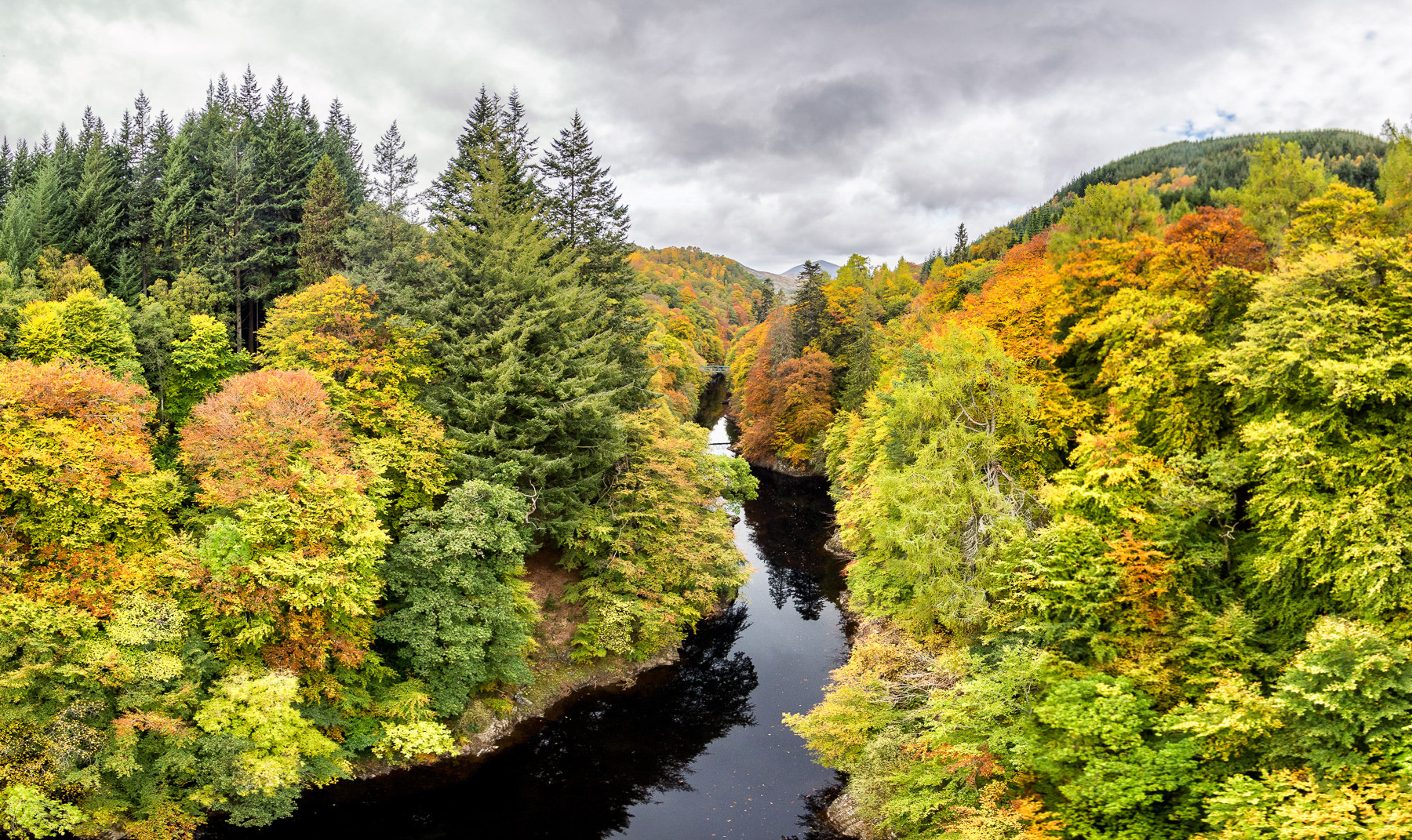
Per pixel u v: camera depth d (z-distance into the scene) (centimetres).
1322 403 1638
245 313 4503
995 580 2022
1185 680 1505
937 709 1631
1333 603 1482
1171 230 2959
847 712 1828
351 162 6156
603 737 2452
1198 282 2461
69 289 3409
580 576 3069
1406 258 1709
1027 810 1295
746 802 2100
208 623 1855
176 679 1747
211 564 1781
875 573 2817
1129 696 1376
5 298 3041
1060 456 2602
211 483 1884
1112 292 2912
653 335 5984
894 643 2425
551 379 2723
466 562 2236
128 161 5028
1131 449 2064
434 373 2827
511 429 2723
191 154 4803
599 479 2903
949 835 1417
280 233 4475
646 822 2005
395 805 2034
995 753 1503
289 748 1816
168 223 4153
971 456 2436
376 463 2275
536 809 2066
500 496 2347
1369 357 1516
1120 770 1261
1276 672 1459
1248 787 1127
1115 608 1700
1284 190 2988
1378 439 1516
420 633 2150
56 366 1898
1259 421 1803
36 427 1759
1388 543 1337
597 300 3356
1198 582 1739
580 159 4200
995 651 1898
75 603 1631
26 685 1466
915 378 3322
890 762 1720
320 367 2622
